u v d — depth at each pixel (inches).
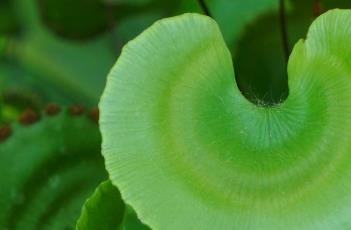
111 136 6.5
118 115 6.5
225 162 6.5
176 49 6.6
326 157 6.5
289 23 10.0
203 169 6.5
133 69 6.5
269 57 10.2
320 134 6.5
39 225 9.6
